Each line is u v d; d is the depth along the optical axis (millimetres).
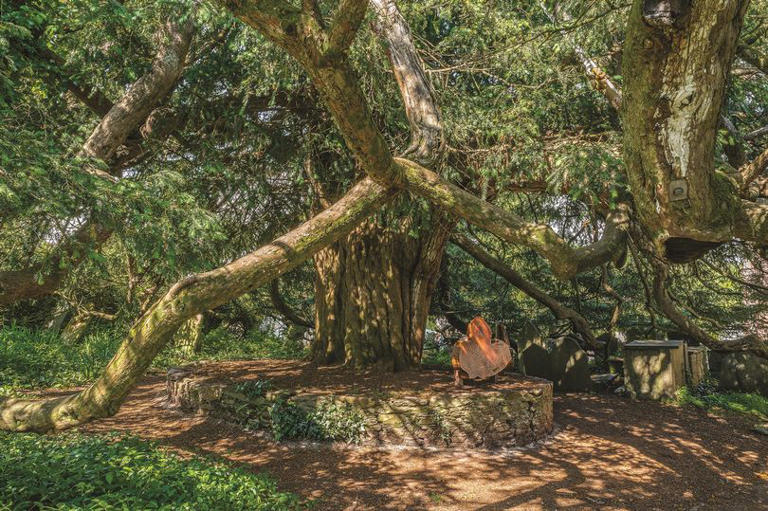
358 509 5305
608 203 7691
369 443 7176
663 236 2840
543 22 7973
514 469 6473
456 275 15727
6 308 15148
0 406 4426
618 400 10539
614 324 13492
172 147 9852
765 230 2965
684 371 11305
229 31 8344
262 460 6625
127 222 5012
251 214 10727
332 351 9891
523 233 5191
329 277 9992
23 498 3922
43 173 4129
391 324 9391
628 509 5488
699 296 13680
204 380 8758
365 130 3660
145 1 7070
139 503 4020
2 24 5359
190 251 5891
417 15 7941
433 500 5543
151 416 8570
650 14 2154
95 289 15328
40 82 7211
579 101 8523
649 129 2469
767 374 11211
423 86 6043
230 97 8992
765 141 9188
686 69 2254
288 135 9547
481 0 7773
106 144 7031
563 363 11570
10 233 5141
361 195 4887
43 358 11477
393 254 9477
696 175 2523
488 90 8453
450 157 8469
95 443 5473
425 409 7207
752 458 7484
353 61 7016
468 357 7953
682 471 6750
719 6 2074
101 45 7375
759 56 7113
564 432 8102
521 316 15539
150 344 4133
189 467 5188
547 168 7566
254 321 18594
